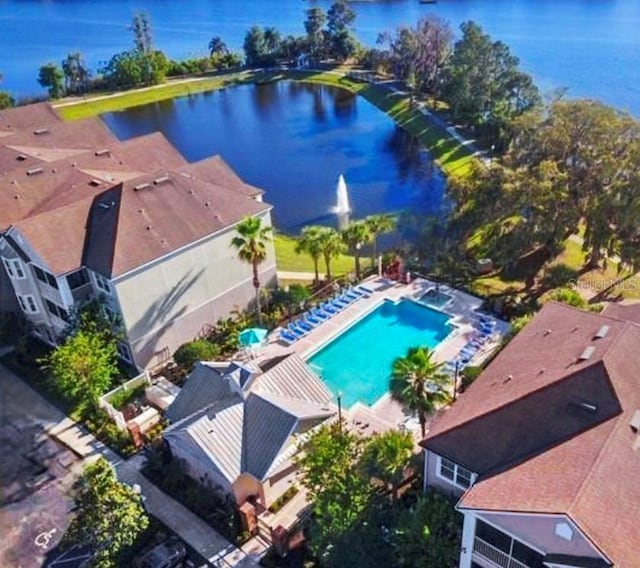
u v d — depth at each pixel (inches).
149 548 1015.0
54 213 1475.1
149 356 1510.8
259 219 1587.1
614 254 1672.0
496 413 877.8
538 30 6112.2
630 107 3430.1
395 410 1294.3
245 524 1026.1
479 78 3125.0
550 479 740.0
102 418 1321.4
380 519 916.0
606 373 834.2
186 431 1070.4
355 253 1825.8
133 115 4416.8
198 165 1827.0
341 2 5403.5
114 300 1411.2
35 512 1112.2
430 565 832.3
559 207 1633.9
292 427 1060.5
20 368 1528.1
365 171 3006.9
